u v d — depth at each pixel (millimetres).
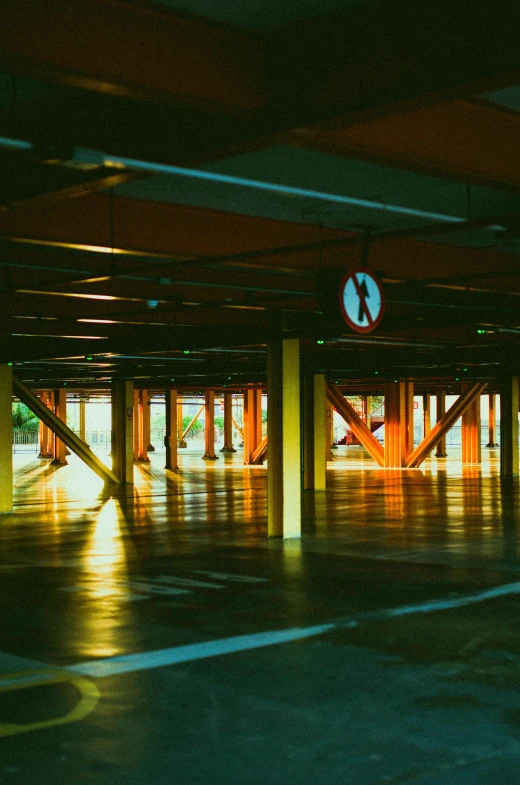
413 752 5613
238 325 19281
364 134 7262
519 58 5555
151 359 26891
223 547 16156
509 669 7645
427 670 7621
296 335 17250
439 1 5902
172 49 6215
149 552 15547
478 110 8156
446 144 7918
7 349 23281
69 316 17797
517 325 17844
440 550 15516
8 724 6230
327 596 11227
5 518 21969
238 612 10234
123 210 11406
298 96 6617
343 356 27734
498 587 11820
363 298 10344
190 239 11969
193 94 6316
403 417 45062
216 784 5117
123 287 15500
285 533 17516
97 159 6359
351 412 45344
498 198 11164
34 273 14484
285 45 6668
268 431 17703
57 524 20438
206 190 10734
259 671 7637
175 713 6465
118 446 34500
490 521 20297
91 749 5711
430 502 25375
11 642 8828
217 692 7008
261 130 6844
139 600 11047
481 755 5559
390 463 44938
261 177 10039
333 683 7238
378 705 6621
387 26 6152
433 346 23203
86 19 5809
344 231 13156
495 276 13133
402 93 6094
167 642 8773
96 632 9258
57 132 8047
